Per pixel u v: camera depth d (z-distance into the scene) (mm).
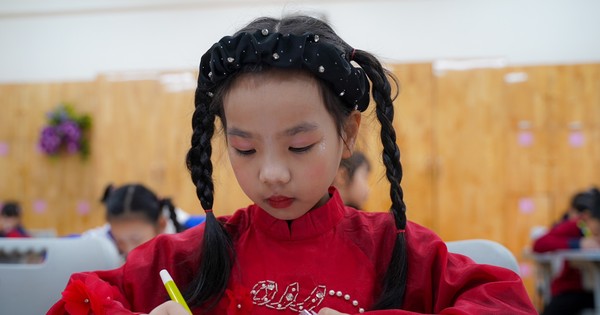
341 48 835
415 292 850
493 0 4859
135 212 2010
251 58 760
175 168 4711
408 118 4543
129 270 897
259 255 894
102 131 4812
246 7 5070
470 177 4492
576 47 4789
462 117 4523
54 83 5152
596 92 4500
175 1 5168
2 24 5426
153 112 4773
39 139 5074
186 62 5148
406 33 4922
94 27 5293
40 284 1315
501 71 4531
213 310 876
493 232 4453
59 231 5082
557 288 3777
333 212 899
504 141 4500
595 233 3688
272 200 801
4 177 5172
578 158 4477
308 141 767
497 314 763
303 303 847
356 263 882
